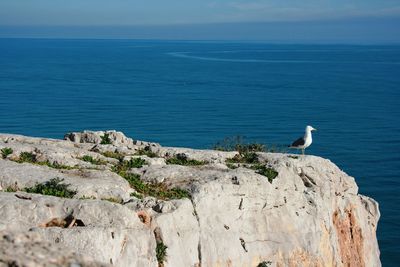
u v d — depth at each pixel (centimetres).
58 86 17925
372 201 3678
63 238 2048
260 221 2936
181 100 15362
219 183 2811
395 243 5600
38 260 1050
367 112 13912
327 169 3447
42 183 2541
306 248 3044
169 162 3338
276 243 2939
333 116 13200
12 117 11600
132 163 3147
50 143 3550
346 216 3453
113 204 2270
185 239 2519
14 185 2553
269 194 3005
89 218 2212
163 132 10625
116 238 2152
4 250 1065
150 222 2398
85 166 2994
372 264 3562
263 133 10812
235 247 2744
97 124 11194
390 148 9938
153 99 15425
